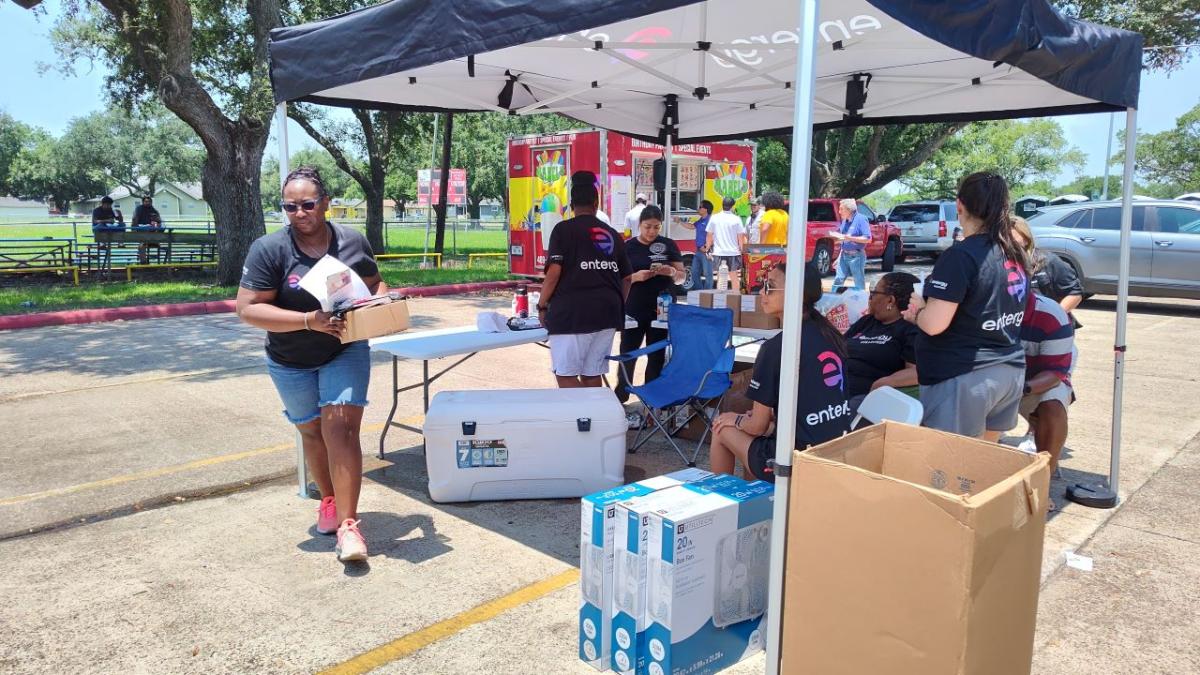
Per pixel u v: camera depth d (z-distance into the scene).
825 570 2.15
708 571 2.57
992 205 3.16
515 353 8.63
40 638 2.89
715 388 4.72
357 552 3.39
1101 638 2.97
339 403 3.46
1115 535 3.91
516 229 14.59
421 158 46.19
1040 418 4.30
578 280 4.71
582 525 2.71
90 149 72.44
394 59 3.42
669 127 6.66
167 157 72.94
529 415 4.16
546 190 13.84
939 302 3.10
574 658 2.81
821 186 22.72
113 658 2.77
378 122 19.80
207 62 16.98
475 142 47.78
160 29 12.43
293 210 3.31
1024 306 3.28
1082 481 4.66
